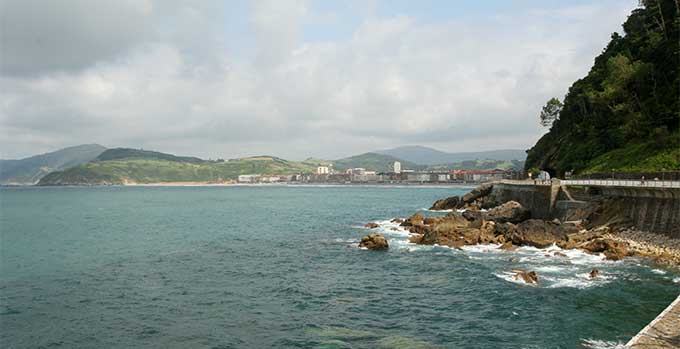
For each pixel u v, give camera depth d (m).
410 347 28.70
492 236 63.12
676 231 49.75
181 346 29.94
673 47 92.38
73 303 39.44
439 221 75.94
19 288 44.50
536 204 79.75
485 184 112.62
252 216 120.75
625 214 58.88
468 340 29.55
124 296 41.38
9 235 85.62
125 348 29.80
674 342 22.72
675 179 63.84
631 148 88.56
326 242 70.44
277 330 32.34
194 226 98.06
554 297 37.34
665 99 88.69
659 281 40.72
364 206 155.12
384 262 53.44
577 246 55.22
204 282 46.03
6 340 31.34
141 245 70.88
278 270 50.97
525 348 27.89
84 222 110.50
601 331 29.97
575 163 106.19
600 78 120.19
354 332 31.55
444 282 43.62
